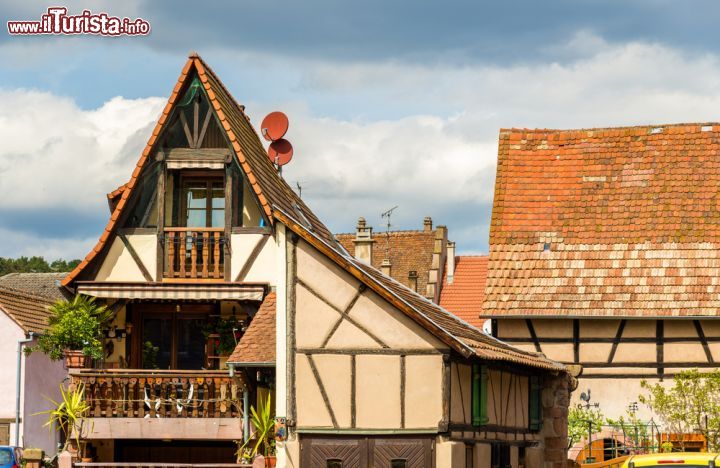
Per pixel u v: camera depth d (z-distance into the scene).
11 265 122.19
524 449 38.06
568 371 40.62
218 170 36.34
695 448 41.84
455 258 71.75
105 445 36.44
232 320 36.78
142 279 36.06
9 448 38.75
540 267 44.50
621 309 42.62
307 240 30.81
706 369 42.06
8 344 49.72
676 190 46.00
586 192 46.59
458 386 30.88
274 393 33.25
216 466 31.16
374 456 30.17
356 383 30.41
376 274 36.25
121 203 36.03
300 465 30.42
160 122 35.91
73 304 35.41
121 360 36.72
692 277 43.34
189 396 33.53
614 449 41.59
